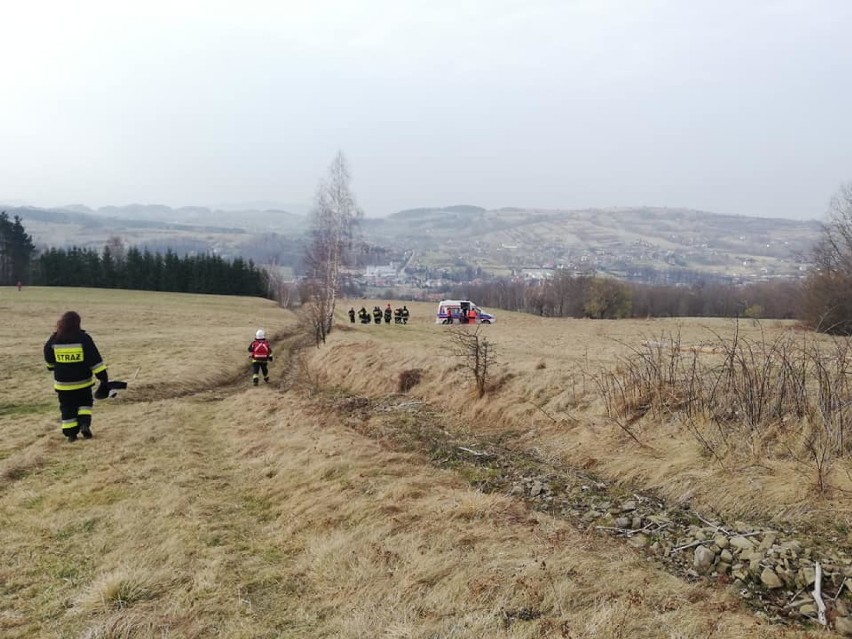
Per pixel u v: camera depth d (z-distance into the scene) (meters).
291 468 6.78
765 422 6.50
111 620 3.46
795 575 4.07
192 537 4.80
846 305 29.23
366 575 3.98
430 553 4.22
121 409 11.82
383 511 5.19
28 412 11.46
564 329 37.66
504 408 9.84
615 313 71.31
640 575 4.07
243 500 5.96
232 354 23.55
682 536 4.95
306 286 36.62
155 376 16.61
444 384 12.06
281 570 4.21
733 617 3.53
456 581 3.79
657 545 4.86
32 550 4.58
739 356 8.06
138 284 83.12
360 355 17.41
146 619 3.49
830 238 34.12
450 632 3.21
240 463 7.38
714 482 5.74
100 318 42.94
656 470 6.35
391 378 13.80
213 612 3.62
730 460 6.02
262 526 5.20
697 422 7.04
